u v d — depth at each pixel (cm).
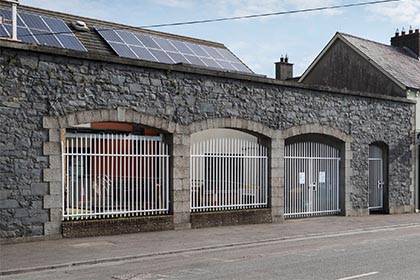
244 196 1661
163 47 2069
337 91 1911
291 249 1201
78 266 993
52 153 1266
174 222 1472
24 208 1227
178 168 1485
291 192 1820
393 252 1135
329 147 1953
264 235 1416
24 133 1232
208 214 1546
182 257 1096
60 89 1283
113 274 905
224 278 850
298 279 835
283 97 1747
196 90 1527
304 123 1806
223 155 1609
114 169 1380
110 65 1362
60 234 1276
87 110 1320
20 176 1223
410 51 2720
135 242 1252
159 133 1495
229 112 1599
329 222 1764
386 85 2342
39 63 1255
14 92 1219
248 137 1797
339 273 884
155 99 1442
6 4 1794
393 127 2180
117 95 1371
